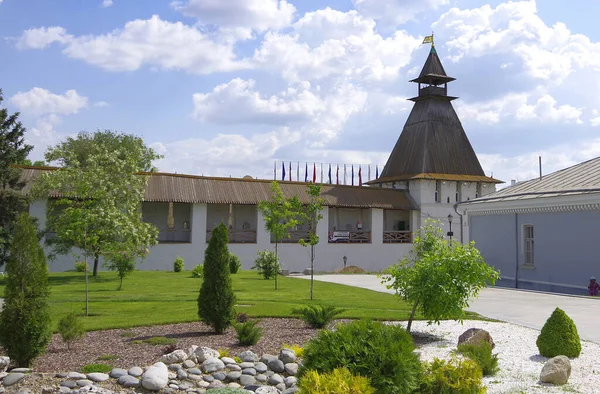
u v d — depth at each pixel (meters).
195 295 19.80
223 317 11.85
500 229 29.19
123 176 27.53
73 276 28.34
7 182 29.20
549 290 25.61
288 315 14.55
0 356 9.09
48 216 28.72
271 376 8.48
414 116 50.16
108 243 19.97
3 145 28.61
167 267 36.09
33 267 8.99
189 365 8.77
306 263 40.53
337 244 41.78
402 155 49.44
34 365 8.95
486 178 48.28
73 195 25.75
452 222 46.28
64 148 45.19
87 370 8.42
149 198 35.00
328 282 27.05
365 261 42.88
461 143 49.22
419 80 50.03
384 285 25.47
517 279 27.64
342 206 41.62
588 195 23.28
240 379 8.38
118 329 12.49
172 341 10.98
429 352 10.53
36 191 28.17
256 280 27.25
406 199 45.78
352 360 6.03
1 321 8.76
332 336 6.30
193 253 36.81
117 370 8.33
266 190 40.28
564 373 8.48
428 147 47.44
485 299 19.53
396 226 47.75
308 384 5.47
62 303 17.14
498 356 10.38
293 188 41.50
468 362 7.16
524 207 27.09
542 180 29.22
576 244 24.19
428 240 12.57
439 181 46.41
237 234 40.69
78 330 10.12
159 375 8.01
